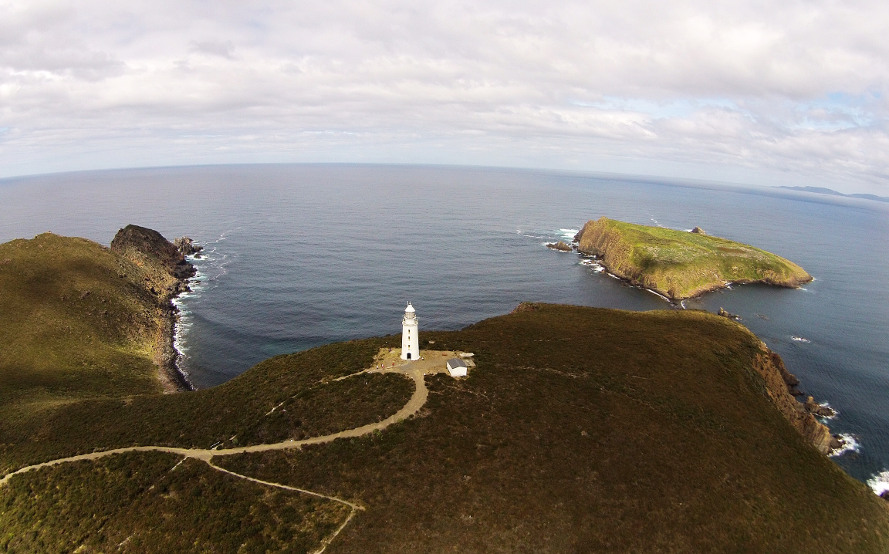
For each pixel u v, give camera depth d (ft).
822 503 157.38
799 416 235.81
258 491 135.95
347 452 147.64
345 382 181.88
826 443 230.68
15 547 130.31
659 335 255.50
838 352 346.33
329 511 129.90
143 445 157.17
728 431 178.09
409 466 143.23
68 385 247.70
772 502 151.43
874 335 382.63
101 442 160.56
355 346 218.59
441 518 128.77
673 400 188.55
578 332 254.27
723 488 151.12
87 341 298.97
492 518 129.90
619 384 193.16
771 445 177.99
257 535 123.75
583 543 126.82
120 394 253.65
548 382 188.65
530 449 152.56
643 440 162.81
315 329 366.84
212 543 122.42
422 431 155.84
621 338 246.06
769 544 137.80
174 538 125.08
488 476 141.69
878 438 243.40
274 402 172.96
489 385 182.60
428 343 220.64
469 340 229.66
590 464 149.89
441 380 183.73
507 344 226.38
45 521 134.72
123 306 355.97
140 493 138.62
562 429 162.40
